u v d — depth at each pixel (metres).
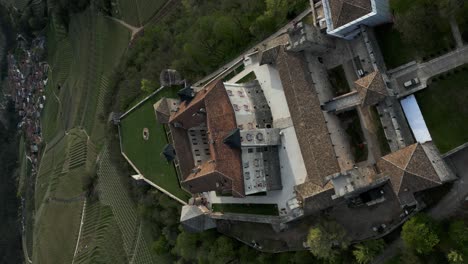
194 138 110.06
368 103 79.75
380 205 84.25
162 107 116.25
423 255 77.44
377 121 84.62
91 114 176.62
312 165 85.19
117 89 154.75
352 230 87.25
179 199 121.56
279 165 95.56
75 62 193.50
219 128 90.94
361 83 80.06
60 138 194.88
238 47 112.69
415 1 76.06
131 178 142.38
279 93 96.75
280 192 95.44
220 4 124.25
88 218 167.12
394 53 83.19
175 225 122.88
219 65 116.88
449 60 77.81
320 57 92.88
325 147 85.31
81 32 190.00
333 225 85.44
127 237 147.25
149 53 144.50
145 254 138.75
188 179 97.44
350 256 86.56
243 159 91.38
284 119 95.31
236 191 88.25
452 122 77.25
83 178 166.88
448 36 77.88
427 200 79.69
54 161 194.12
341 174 81.12
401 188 74.50
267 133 93.19
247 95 99.38
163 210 126.50
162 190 127.62
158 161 130.12
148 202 130.38
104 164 160.50
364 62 85.69
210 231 110.94
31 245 198.88
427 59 79.62
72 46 196.88
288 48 89.81
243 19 109.56
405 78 81.75
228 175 88.25
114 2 170.25
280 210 95.31
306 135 86.31
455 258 71.75
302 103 87.81
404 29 77.88
